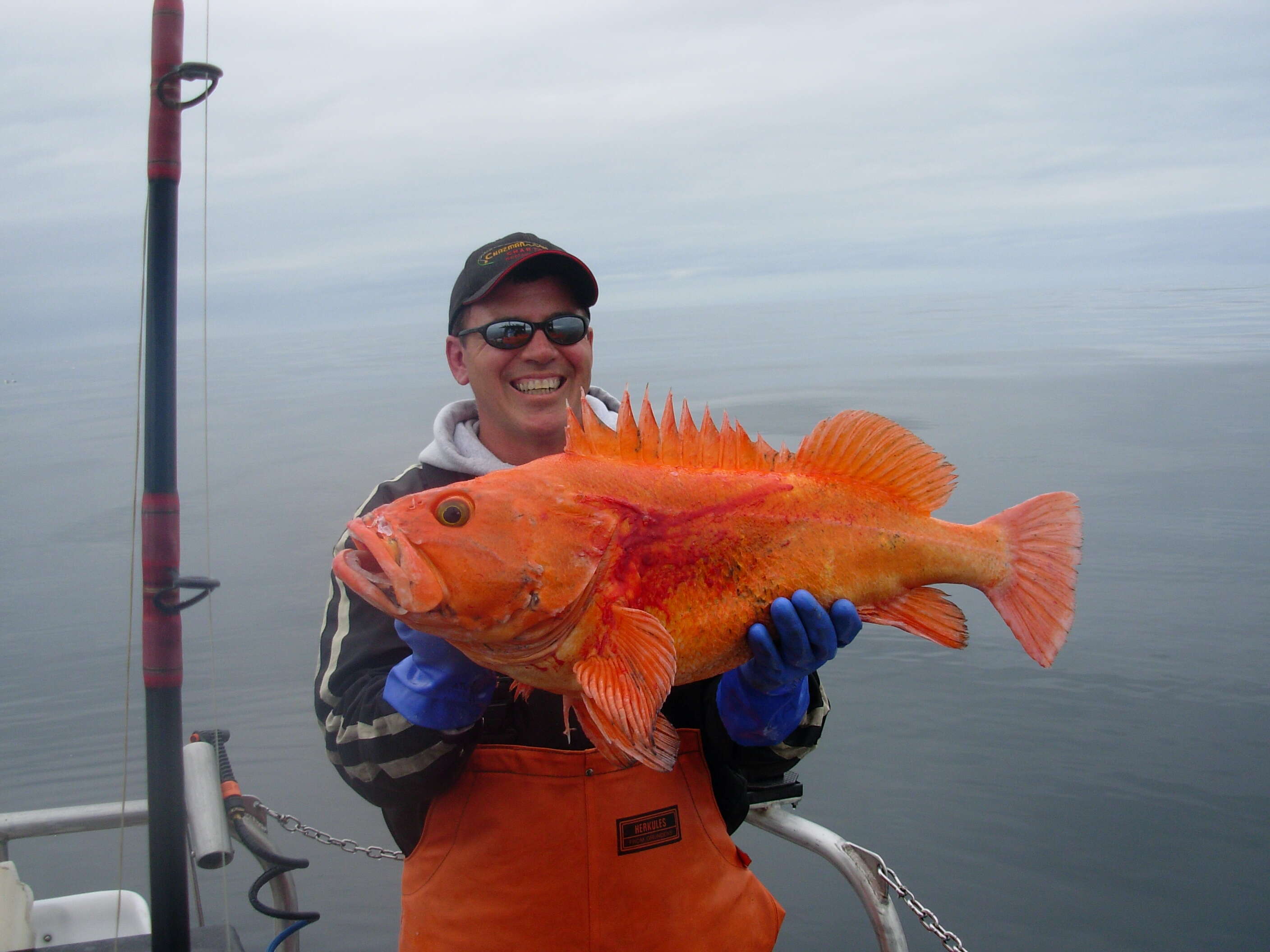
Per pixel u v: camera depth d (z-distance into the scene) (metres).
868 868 2.67
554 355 2.73
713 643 2.10
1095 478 28.38
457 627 1.92
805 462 2.35
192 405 84.88
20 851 8.41
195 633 16.72
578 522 1.98
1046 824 8.91
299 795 9.56
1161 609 15.59
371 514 1.97
